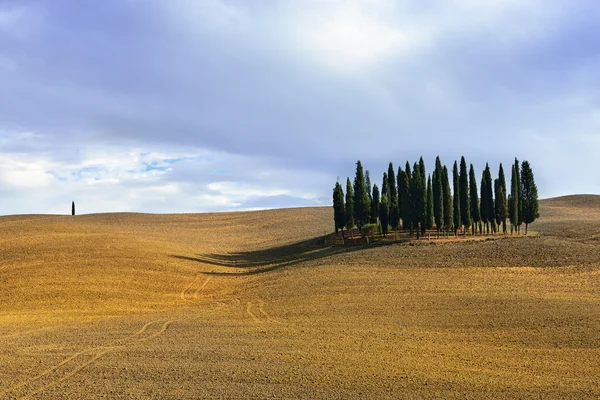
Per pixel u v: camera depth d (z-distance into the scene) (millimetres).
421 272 49969
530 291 41625
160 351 28250
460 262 52688
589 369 24531
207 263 70750
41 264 58406
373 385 22422
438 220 73125
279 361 25969
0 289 49562
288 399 20891
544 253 53812
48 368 25188
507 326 32562
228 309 42406
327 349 28203
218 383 22766
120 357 27078
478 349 28125
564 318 33719
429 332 31797
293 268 59312
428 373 24031
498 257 53438
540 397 21062
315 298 42750
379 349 28156
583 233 74625
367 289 44625
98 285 52094
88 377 23734
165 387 22312
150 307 46188
